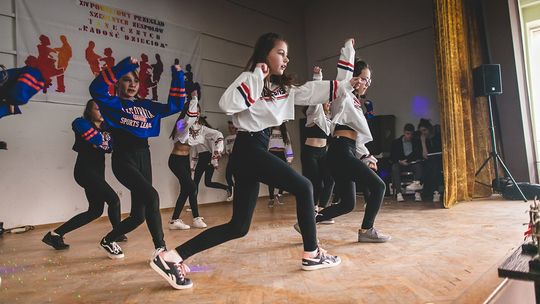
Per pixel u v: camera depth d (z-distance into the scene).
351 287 1.54
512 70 4.88
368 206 2.35
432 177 4.83
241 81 1.49
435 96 5.88
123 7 5.11
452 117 4.21
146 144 2.20
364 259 1.97
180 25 5.76
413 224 2.96
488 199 4.38
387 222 3.12
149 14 5.39
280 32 7.24
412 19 6.15
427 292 1.43
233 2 6.55
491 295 1.37
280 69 1.64
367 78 2.31
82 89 4.64
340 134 2.33
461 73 4.66
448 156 4.08
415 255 1.99
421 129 5.11
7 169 4.03
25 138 4.17
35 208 4.19
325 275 1.72
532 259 1.08
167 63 5.54
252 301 1.45
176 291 1.63
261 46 1.64
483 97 4.89
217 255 2.23
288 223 3.40
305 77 7.61
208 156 4.34
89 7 4.78
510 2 4.91
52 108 4.39
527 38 5.48
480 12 5.12
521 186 4.19
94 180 2.59
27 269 2.16
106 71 1.96
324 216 2.42
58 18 4.50
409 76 6.17
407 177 5.11
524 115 4.85
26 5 4.26
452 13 4.58
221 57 6.29
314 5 7.57
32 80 1.60
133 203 2.21
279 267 1.91
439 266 1.77
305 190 1.69
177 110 2.19
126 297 1.59
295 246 2.40
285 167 1.62
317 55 7.51
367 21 6.72
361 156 2.59
